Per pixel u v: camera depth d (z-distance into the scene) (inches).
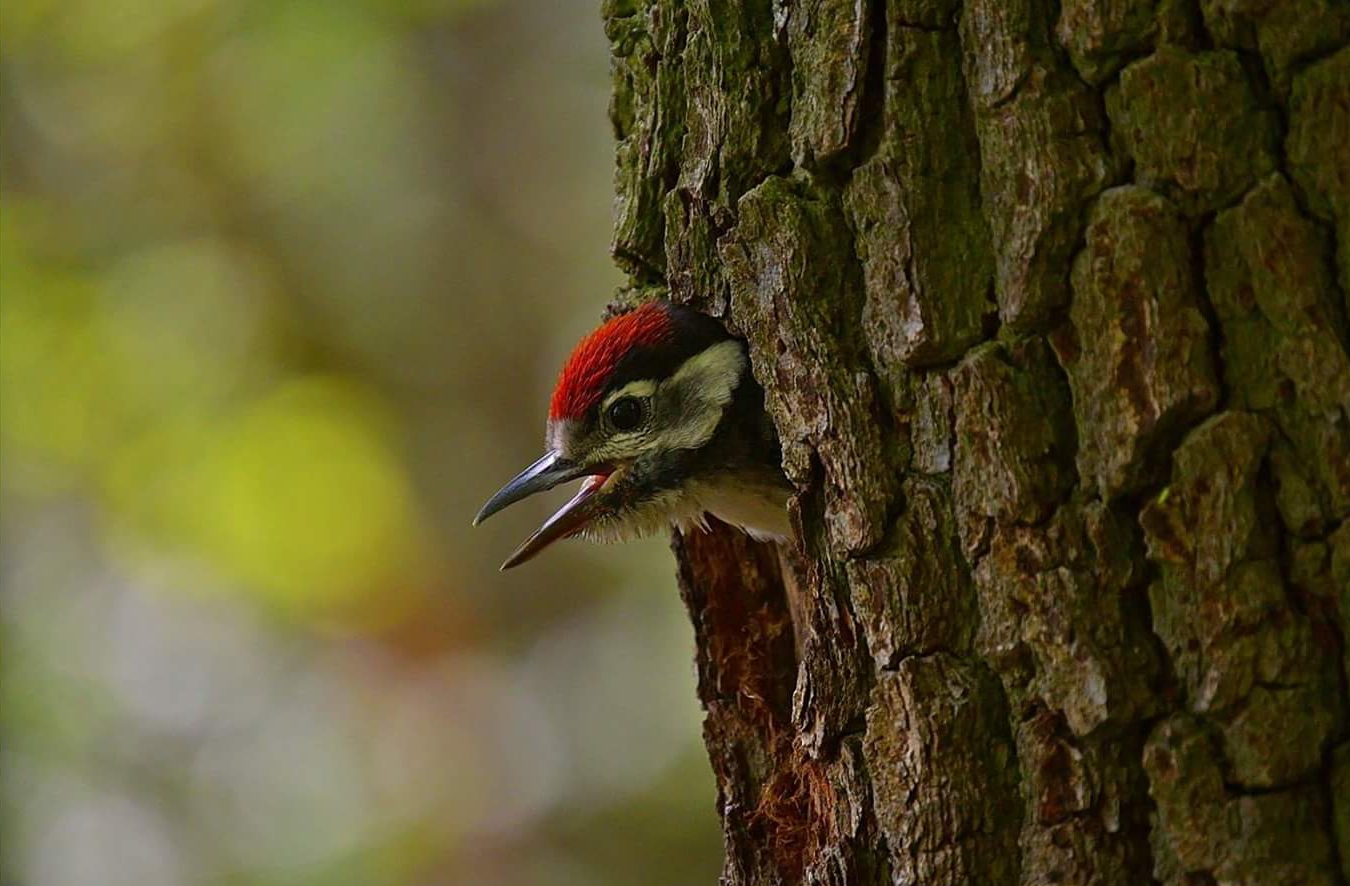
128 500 800.3
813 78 298.5
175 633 874.1
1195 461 255.1
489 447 944.3
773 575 396.8
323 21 843.4
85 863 813.9
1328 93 253.6
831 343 295.4
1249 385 254.5
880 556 287.0
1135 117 261.0
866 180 289.3
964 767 276.1
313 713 892.6
